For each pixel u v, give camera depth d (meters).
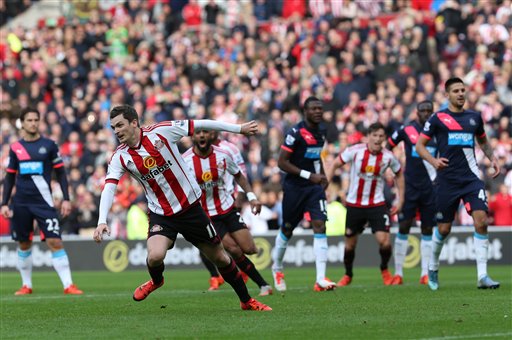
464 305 25.94
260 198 56.12
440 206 32.28
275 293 32.62
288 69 68.06
